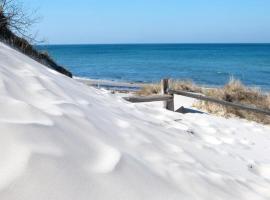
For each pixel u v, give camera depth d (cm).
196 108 1077
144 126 403
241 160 461
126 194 208
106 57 11681
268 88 3584
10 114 231
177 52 16062
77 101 359
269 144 709
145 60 9794
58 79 447
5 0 738
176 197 234
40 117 245
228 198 275
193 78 4703
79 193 189
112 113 393
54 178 188
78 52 16475
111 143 272
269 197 317
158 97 948
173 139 410
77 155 221
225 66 7388
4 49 445
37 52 868
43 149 205
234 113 1080
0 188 168
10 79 304
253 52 15588
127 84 2873
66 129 250
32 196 172
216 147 504
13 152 192
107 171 220
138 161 262
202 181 286
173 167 289
